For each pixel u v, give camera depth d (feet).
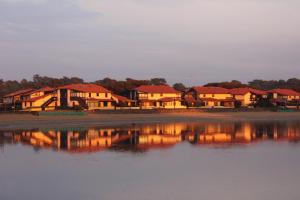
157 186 86.12
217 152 133.18
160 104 410.72
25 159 119.85
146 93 409.49
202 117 334.24
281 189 83.25
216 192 81.25
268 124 271.90
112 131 214.28
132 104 403.75
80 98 359.46
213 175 96.58
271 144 154.30
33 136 185.98
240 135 191.62
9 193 80.89
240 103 442.09
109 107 374.63
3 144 155.33
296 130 219.00
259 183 88.33
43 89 385.50
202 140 169.37
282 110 406.00
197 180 91.45
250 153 130.52
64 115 298.56
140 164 110.73
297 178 92.94
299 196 78.13
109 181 90.58
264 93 472.03
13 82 594.65
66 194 80.18
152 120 304.71
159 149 140.87
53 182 89.97
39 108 347.56
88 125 258.78
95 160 117.19
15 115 285.84
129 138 177.47
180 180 91.45
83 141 165.07
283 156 123.85
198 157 122.72
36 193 80.89
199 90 444.55
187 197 77.87
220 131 214.48
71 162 114.01
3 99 414.41
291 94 478.59
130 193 80.74
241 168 104.83
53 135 191.11
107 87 473.67
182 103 424.87
